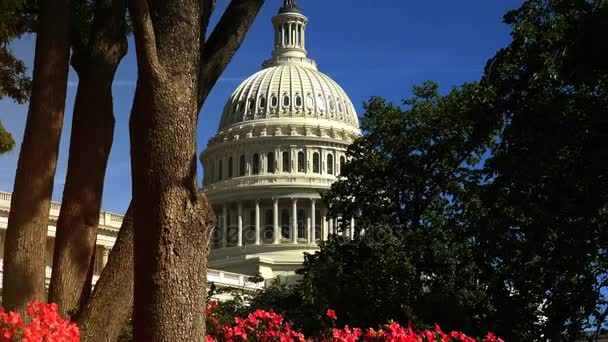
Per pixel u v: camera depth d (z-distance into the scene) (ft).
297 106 435.94
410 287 131.13
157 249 35.91
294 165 420.36
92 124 48.34
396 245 141.90
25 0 59.41
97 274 272.31
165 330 35.45
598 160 90.63
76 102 49.11
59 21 47.39
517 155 99.25
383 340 53.93
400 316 121.80
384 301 124.88
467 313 120.67
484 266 115.96
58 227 47.88
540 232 99.91
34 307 34.86
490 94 102.73
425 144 161.27
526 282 111.65
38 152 46.24
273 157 423.23
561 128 95.20
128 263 43.62
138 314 36.04
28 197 45.85
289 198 411.54
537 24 101.96
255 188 411.95
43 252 46.19
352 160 175.73
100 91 48.75
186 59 37.42
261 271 368.48
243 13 47.14
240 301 170.91
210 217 37.06
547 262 105.50
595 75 91.81
